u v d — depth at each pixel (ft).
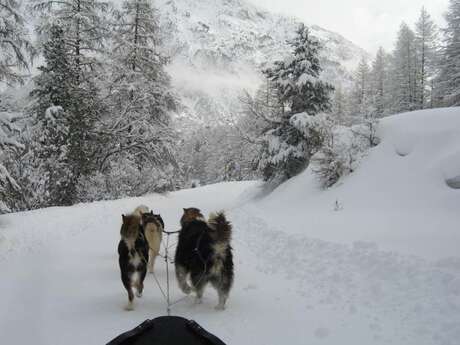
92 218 55.93
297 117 72.59
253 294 24.44
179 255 23.12
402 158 49.21
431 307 19.45
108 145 84.17
